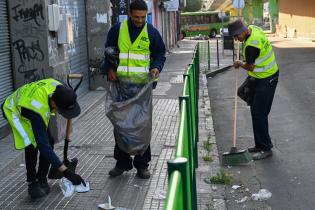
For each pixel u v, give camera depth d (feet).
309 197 18.61
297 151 24.50
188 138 12.45
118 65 18.31
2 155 21.50
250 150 23.76
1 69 23.94
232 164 22.54
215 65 69.41
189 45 130.72
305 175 20.97
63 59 26.48
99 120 30.07
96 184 18.70
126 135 18.16
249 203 18.20
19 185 18.69
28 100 15.30
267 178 20.76
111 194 17.71
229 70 66.54
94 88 40.83
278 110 35.45
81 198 17.31
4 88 24.25
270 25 188.65
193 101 19.90
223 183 19.81
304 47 102.99
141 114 18.17
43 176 17.53
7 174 19.98
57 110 15.74
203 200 17.89
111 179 19.24
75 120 29.89
